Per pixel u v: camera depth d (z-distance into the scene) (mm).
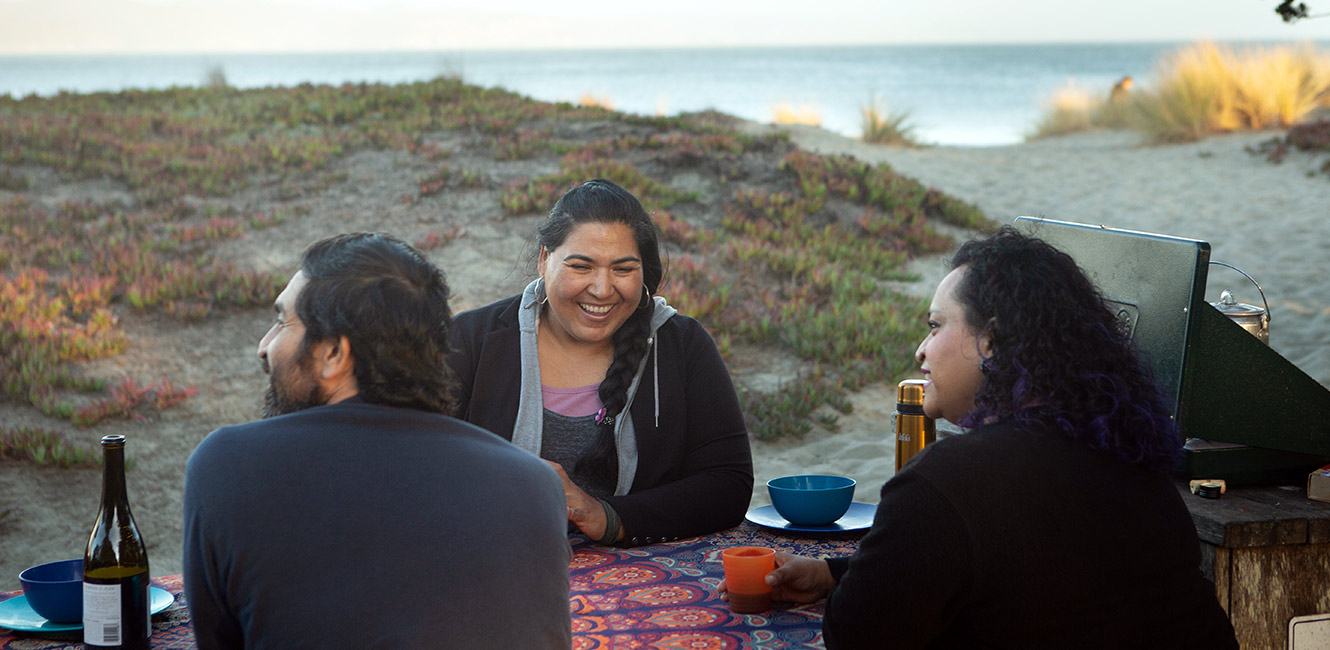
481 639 1390
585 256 2480
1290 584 2078
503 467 1506
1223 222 11977
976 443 1597
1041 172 15414
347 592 1368
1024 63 116000
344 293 1511
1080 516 1552
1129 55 151000
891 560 1562
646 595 2100
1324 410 2283
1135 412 1614
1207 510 2092
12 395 6723
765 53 199375
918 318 8586
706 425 2721
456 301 8883
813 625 1924
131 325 8047
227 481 1426
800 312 8547
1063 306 1651
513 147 12859
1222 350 2215
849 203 12008
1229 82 17766
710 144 13156
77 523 5469
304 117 14695
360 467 1438
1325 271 9812
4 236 9391
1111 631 1551
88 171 11625
